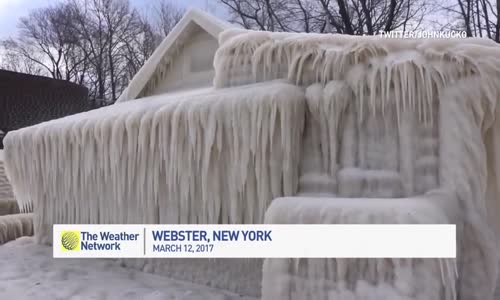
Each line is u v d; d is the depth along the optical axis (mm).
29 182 5625
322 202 2650
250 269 3617
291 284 2578
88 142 4738
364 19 18328
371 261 2367
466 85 2934
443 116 3000
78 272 4402
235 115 3566
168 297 3572
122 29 27797
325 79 3461
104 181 4664
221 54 4195
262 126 3447
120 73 27844
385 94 3178
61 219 5316
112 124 4445
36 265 4699
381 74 3180
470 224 2828
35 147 5359
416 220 2311
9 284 3998
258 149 3471
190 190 3898
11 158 5648
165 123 3994
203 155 3758
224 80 4172
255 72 3941
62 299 3561
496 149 2969
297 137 3438
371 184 3152
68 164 5000
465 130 2895
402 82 3086
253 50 3992
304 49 3609
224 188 3723
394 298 2275
